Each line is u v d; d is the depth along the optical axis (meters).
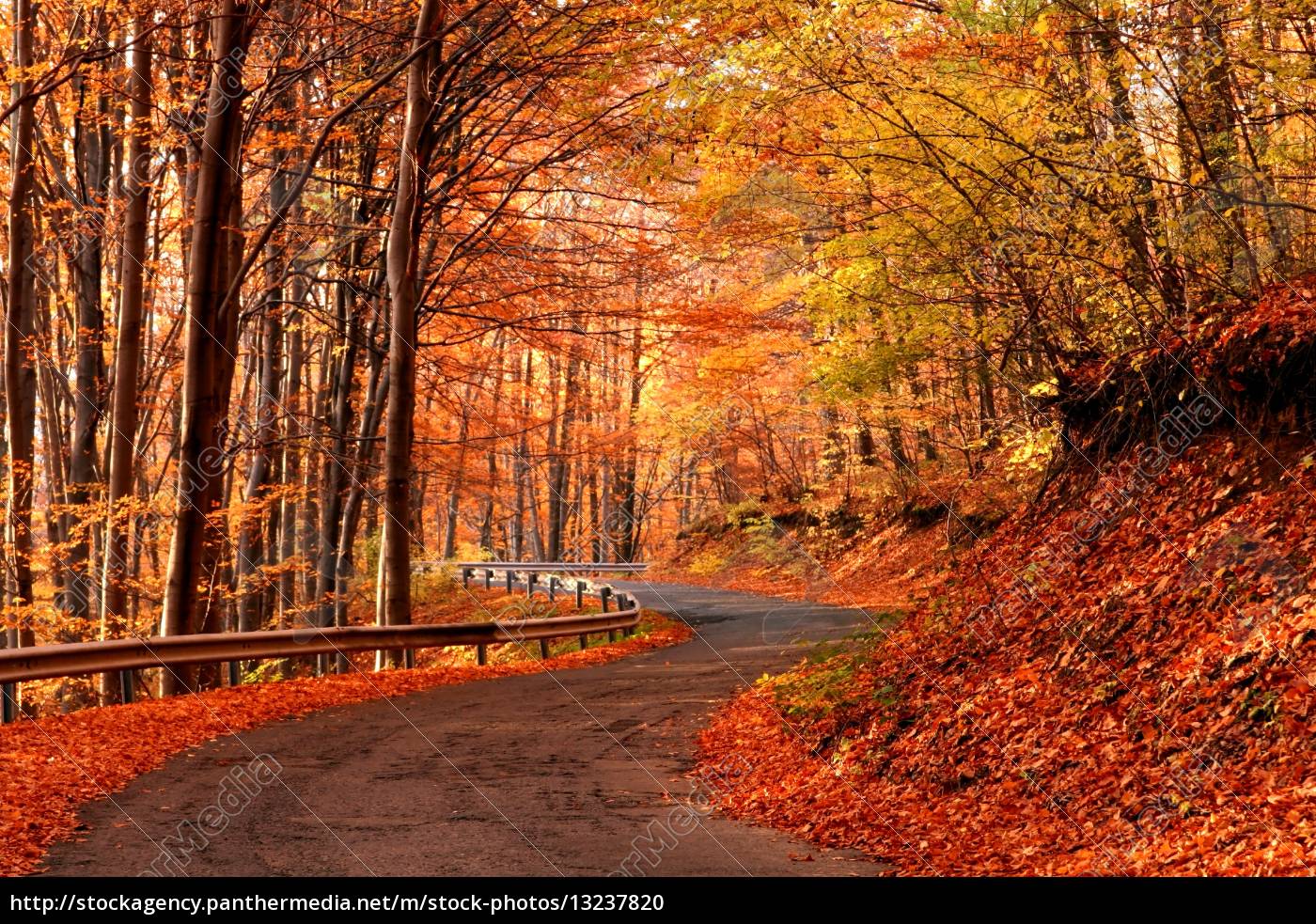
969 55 12.50
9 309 18.97
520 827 8.56
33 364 19.53
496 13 19.89
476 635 21.94
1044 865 7.05
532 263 24.23
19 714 13.40
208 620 21.38
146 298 25.89
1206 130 11.95
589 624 25.23
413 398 21.69
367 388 28.14
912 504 33.94
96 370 20.94
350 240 24.27
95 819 8.78
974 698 10.38
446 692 17.55
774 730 12.70
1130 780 7.80
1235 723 7.73
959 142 12.94
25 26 18.00
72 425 26.42
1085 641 10.08
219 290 17.84
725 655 21.28
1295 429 10.34
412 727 13.88
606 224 23.00
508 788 10.14
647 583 44.12
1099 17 11.43
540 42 19.06
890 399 22.33
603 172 21.30
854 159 13.76
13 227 18.84
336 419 27.20
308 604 28.56
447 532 48.91
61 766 10.73
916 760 9.94
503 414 30.69
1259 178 11.40
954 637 12.42
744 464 48.44
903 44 12.99
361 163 24.48
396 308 21.44
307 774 10.76
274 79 19.31
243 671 27.22
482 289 24.89
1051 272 13.10
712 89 12.45
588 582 36.41
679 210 20.50
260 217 26.20
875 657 13.74
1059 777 8.41
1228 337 11.22
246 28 17.78
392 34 20.03
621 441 34.72
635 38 16.83
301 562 26.69
